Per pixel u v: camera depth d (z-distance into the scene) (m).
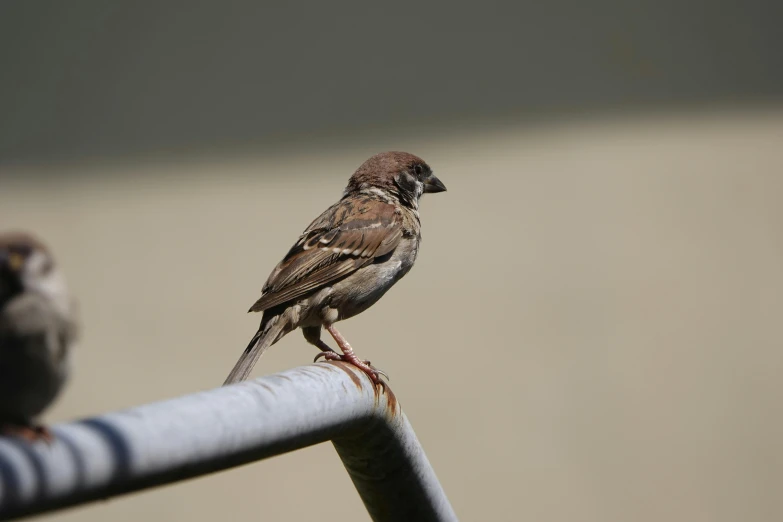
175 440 2.84
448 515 4.54
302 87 12.80
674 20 12.70
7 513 2.35
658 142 12.66
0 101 12.76
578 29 12.78
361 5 12.81
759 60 12.62
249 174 12.74
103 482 2.59
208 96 12.79
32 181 12.70
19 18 12.77
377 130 12.76
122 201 12.68
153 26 12.81
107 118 12.77
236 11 12.81
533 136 12.72
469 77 12.78
